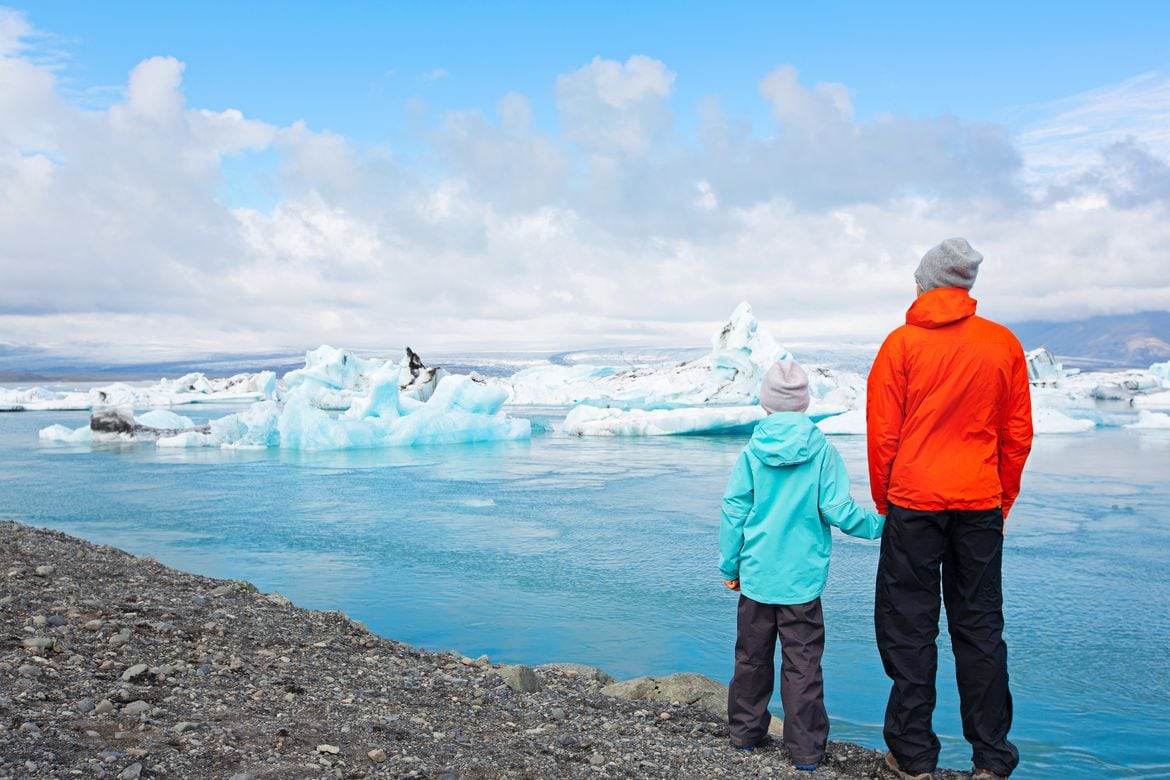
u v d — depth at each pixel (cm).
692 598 915
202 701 361
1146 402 5684
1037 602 895
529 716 418
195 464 2397
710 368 4806
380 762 316
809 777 361
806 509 379
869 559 1112
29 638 413
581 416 3850
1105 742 534
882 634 369
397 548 1195
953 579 359
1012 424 346
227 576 1014
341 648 514
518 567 1073
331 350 6300
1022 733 550
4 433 3656
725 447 3016
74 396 6238
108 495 1761
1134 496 1692
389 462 2475
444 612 856
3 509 1570
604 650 735
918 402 347
